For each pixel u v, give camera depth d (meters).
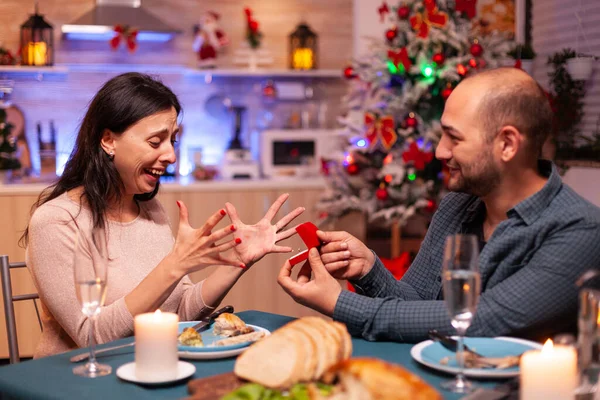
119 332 1.64
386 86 3.88
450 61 3.64
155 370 1.22
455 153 1.55
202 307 1.86
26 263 1.89
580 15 3.84
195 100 4.93
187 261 1.61
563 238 1.47
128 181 1.90
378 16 5.11
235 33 4.95
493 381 1.24
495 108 1.51
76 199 1.88
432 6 3.70
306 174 4.77
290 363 1.12
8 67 4.33
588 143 3.66
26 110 4.61
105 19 4.46
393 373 0.96
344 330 1.20
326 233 1.67
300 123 5.07
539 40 4.25
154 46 4.84
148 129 1.86
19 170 4.40
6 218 3.99
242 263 1.62
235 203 4.36
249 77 5.02
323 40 5.11
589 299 1.12
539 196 1.53
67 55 4.68
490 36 3.91
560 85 3.83
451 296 1.19
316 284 1.56
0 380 1.28
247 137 5.04
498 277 1.55
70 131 4.69
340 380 1.00
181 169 4.80
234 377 1.20
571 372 0.98
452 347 1.37
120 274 1.88
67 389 1.22
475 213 1.74
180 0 4.85
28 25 4.39
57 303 1.74
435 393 0.94
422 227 4.98
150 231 2.00
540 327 1.47
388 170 3.77
